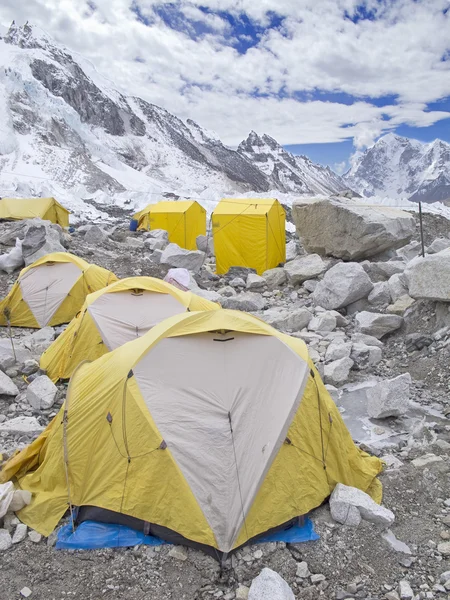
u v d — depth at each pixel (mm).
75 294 7043
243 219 10383
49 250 9344
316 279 8969
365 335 5879
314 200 10086
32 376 4980
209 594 2340
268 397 2965
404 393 4109
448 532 2697
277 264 10938
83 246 11344
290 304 8023
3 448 3584
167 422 2795
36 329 6898
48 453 3119
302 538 2662
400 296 6836
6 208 14664
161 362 3025
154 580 2416
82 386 3240
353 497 2820
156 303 5363
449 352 5059
